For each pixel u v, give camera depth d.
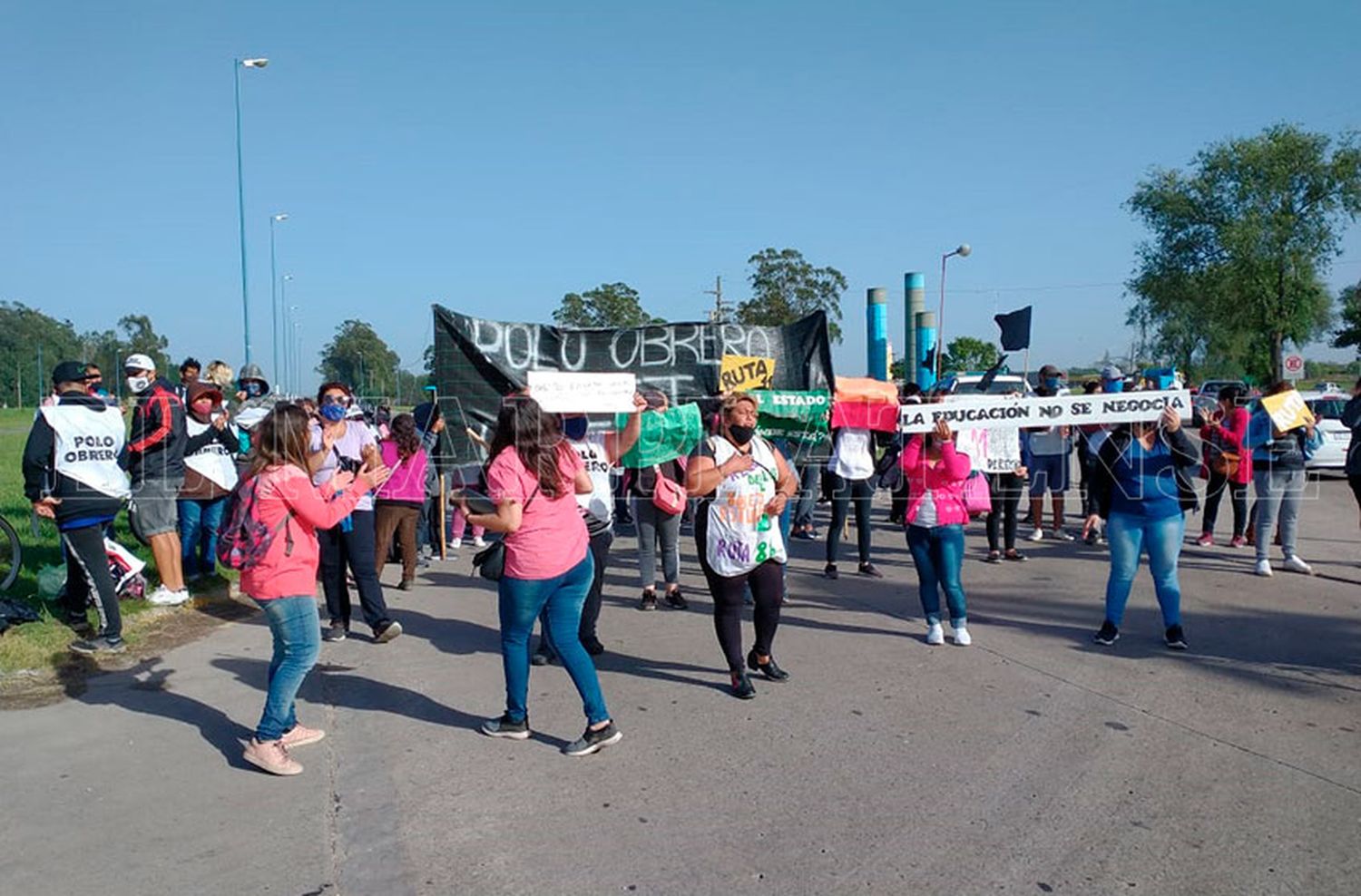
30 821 4.07
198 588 8.20
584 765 4.70
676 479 7.86
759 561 5.77
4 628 6.56
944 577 6.78
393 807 4.23
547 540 4.80
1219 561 10.04
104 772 4.58
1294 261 38.28
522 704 5.03
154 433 7.58
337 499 4.64
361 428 7.88
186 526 8.48
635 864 3.74
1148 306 42.22
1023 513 13.89
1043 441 11.33
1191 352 43.50
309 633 4.60
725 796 4.35
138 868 3.70
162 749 4.86
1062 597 8.41
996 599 8.38
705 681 6.05
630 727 5.22
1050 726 5.21
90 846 3.86
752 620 7.78
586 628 6.58
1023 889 3.56
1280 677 6.07
